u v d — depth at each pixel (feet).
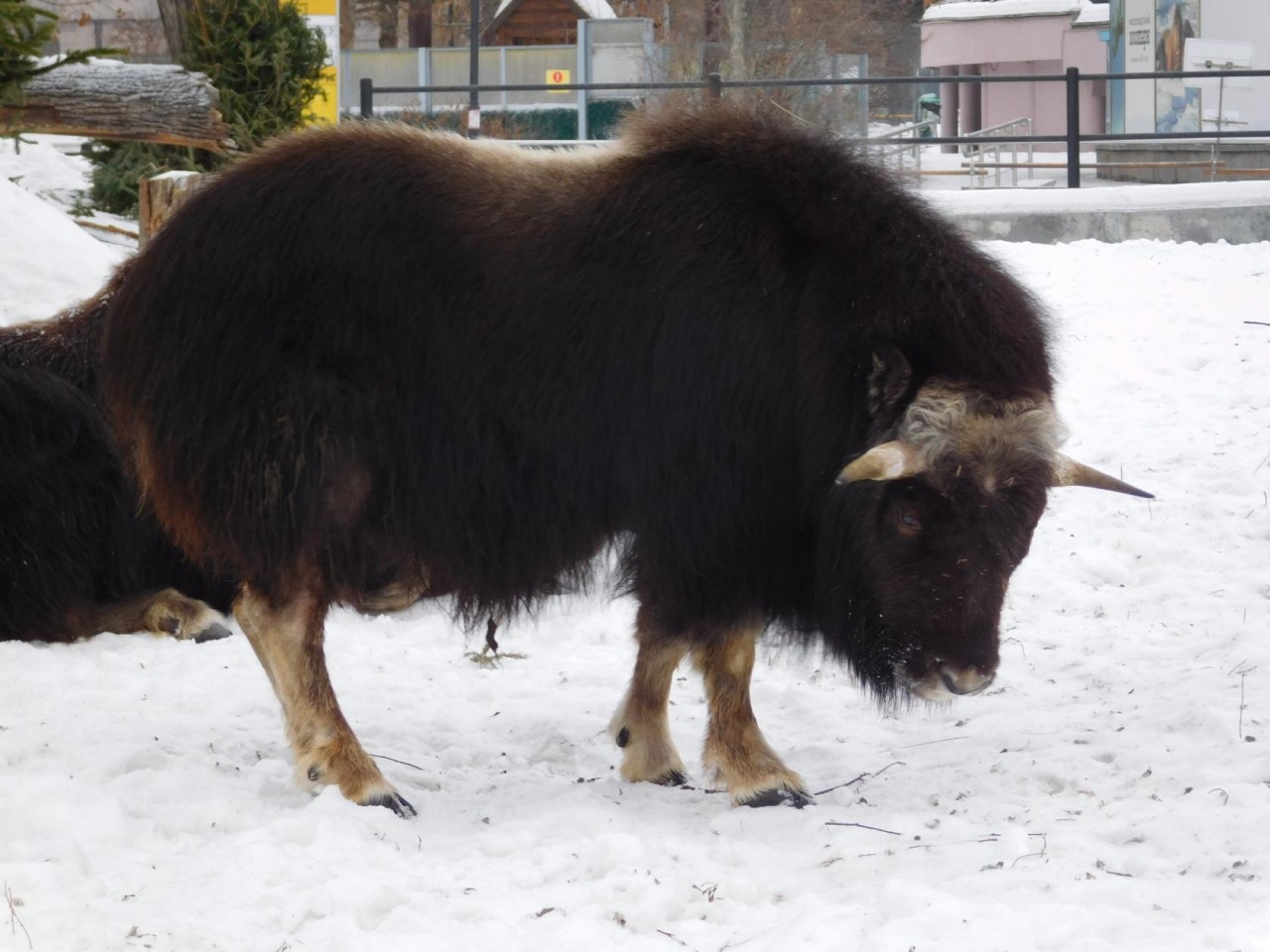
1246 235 59.41
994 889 14.01
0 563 26.25
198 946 13.24
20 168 58.80
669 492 17.52
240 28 55.36
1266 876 13.94
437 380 17.90
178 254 18.25
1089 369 40.86
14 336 28.91
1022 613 26.71
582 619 27.45
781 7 99.55
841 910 13.48
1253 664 22.24
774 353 17.21
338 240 17.84
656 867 15.19
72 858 15.15
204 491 17.97
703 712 22.45
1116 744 19.20
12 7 29.68
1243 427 35.68
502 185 18.30
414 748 20.68
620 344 17.62
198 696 22.84
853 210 17.28
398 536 18.38
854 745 20.72
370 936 13.47
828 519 16.87
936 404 15.78
